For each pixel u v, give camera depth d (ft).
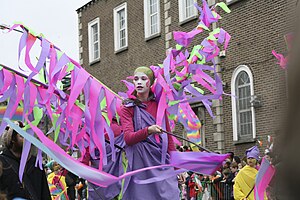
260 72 45.19
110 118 13.21
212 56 14.39
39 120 12.53
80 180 33.45
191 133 16.37
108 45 72.69
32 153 14.88
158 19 61.31
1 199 9.58
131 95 13.91
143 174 13.56
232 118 48.44
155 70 14.47
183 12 56.85
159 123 13.52
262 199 8.07
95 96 12.71
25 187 14.34
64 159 7.75
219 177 34.88
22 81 12.05
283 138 1.34
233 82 48.29
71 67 12.53
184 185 37.88
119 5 70.03
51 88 11.95
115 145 14.21
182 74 14.44
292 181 1.31
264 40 45.06
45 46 11.73
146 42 63.82
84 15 79.25
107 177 8.17
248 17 46.80
